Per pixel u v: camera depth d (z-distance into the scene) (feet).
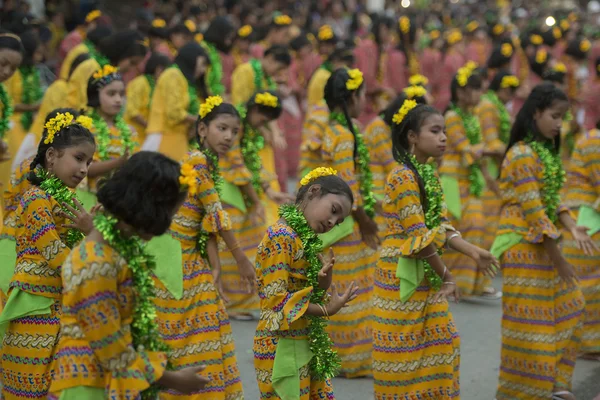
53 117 16.06
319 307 14.30
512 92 31.73
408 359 16.94
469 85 28.32
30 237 14.85
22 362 15.33
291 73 48.16
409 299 16.94
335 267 21.48
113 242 11.31
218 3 64.75
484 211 31.32
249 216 25.72
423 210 16.89
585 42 45.75
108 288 11.20
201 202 17.67
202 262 17.80
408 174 16.72
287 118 46.73
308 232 14.35
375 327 17.34
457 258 29.25
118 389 11.27
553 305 19.47
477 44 61.57
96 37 34.50
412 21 50.60
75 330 11.62
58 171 15.05
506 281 19.75
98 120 21.84
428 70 54.49
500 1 106.83
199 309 17.47
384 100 48.03
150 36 42.39
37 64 34.19
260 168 26.12
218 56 41.01
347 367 21.75
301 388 14.67
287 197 26.37
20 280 15.14
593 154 22.50
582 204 22.85
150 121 30.58
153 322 11.95
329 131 21.70
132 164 11.25
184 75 30.25
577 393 21.18
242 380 21.42
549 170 19.51
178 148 30.42
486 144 30.99
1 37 21.57
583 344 23.80
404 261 16.80
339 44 55.31
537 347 19.38
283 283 14.29
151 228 11.27
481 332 25.94
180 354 17.16
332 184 14.35
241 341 24.38
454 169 28.66
